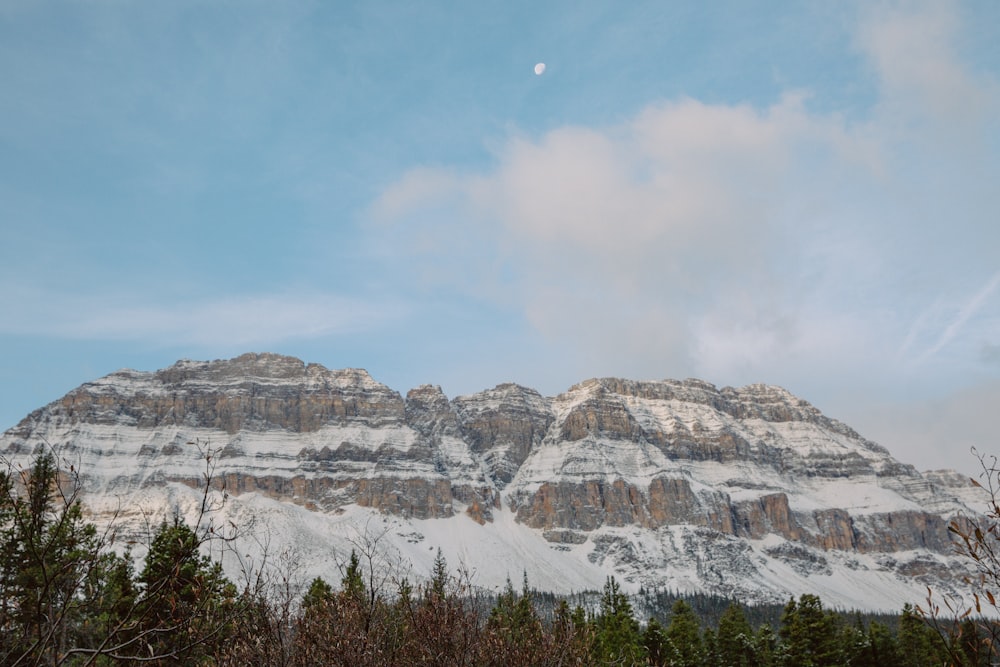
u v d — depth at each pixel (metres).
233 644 24.09
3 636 18.33
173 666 21.45
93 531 23.89
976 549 17.28
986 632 16.77
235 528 23.70
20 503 19.06
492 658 32.41
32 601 18.44
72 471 20.19
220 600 22.91
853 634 110.81
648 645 106.25
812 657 102.94
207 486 19.95
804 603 106.75
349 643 28.55
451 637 31.50
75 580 19.61
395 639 31.14
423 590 33.69
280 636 25.33
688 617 132.12
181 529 23.39
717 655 120.25
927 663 99.06
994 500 17.06
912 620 105.56
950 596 17.62
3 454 19.09
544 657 33.59
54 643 17.88
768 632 121.12
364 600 31.38
